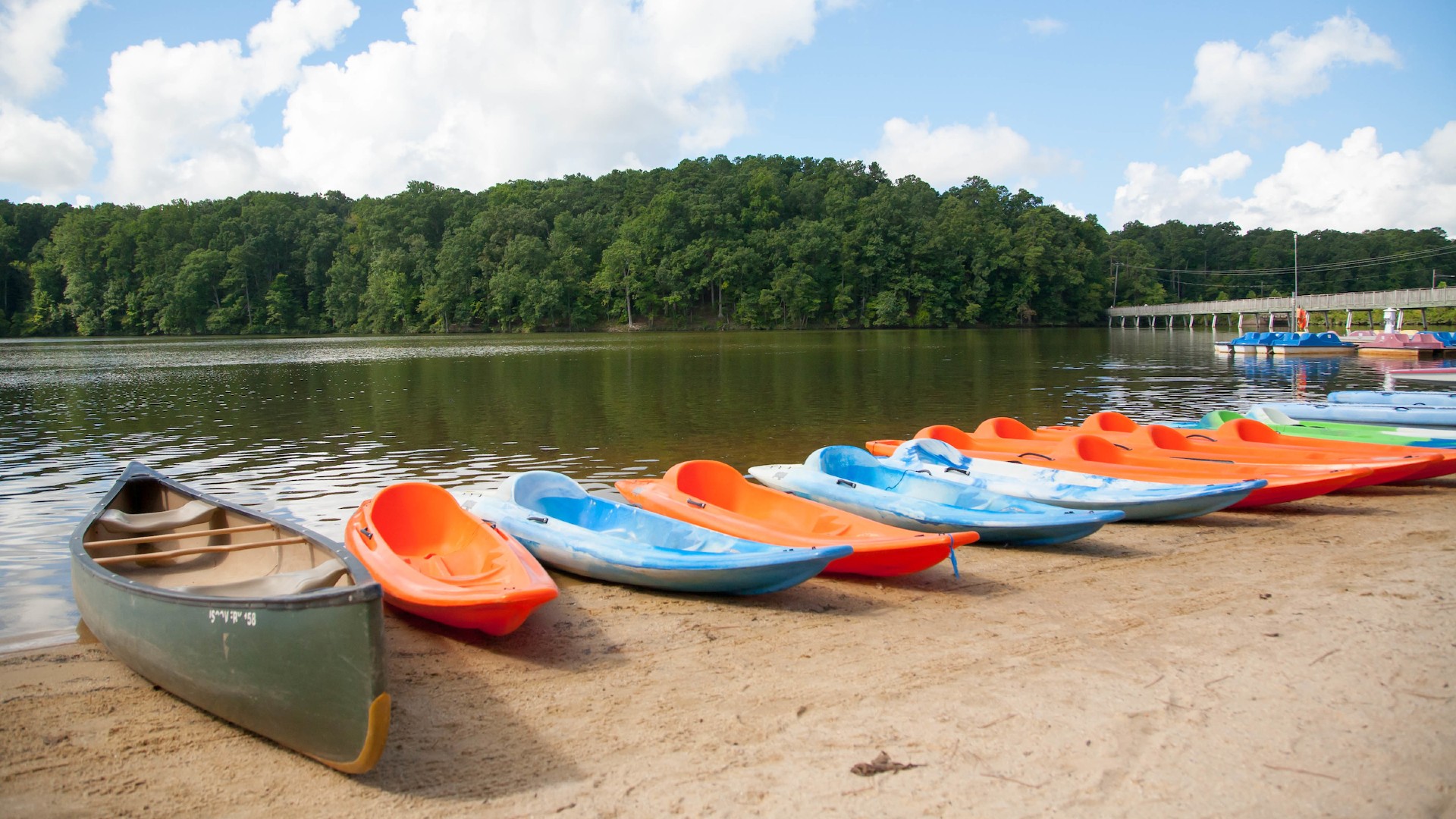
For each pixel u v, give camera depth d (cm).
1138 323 9000
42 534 888
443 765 411
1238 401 2102
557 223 9006
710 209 8706
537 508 793
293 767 413
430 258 8994
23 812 374
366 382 2689
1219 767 396
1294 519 889
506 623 541
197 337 8394
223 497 1067
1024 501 794
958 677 502
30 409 1989
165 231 9488
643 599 656
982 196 10238
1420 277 11450
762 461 1295
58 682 510
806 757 412
